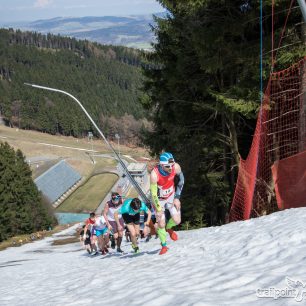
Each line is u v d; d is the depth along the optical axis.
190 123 20.78
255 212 16.50
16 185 71.06
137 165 64.75
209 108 17.50
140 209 9.58
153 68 22.52
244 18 15.55
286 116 16.30
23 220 70.81
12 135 193.62
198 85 18.06
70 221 98.75
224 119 19.05
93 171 145.62
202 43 15.14
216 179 20.08
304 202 12.20
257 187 16.28
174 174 7.73
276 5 14.12
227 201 19.67
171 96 20.44
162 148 22.81
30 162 146.75
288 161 12.66
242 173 15.82
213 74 17.97
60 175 132.25
